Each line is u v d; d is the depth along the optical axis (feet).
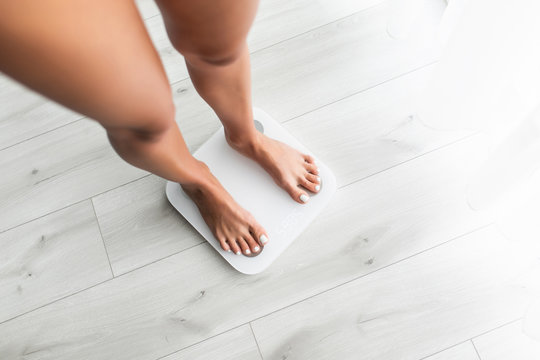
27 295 3.51
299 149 3.59
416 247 3.46
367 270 3.43
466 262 3.42
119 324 3.44
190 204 3.53
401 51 3.84
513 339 3.26
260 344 3.35
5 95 3.92
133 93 1.33
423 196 3.55
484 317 3.31
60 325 3.45
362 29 3.92
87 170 3.75
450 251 3.44
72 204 3.67
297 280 3.43
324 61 3.87
